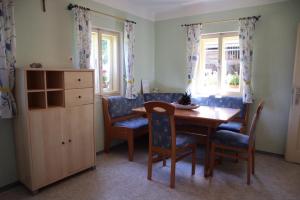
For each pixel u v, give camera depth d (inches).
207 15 154.0
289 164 121.9
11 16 88.7
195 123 107.7
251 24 133.9
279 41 130.0
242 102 140.7
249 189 95.4
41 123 90.9
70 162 102.8
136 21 160.9
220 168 116.4
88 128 109.6
